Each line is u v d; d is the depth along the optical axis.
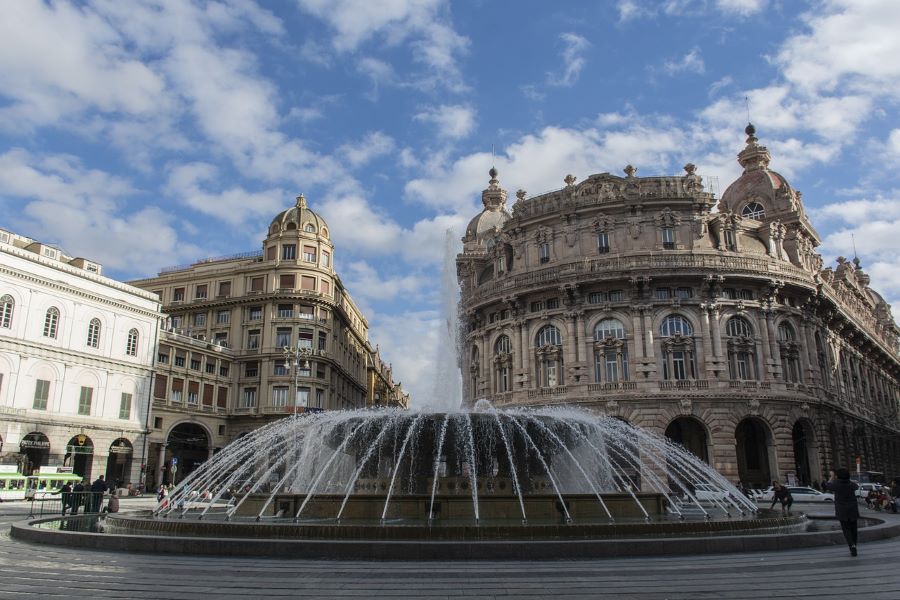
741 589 10.95
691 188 59.72
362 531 16.11
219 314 85.88
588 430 25.84
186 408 75.38
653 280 56.78
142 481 66.00
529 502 21.30
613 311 57.38
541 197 63.50
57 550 15.67
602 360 57.09
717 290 56.72
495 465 24.38
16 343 55.69
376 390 134.12
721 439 53.28
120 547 15.55
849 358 75.94
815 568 13.16
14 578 11.79
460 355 70.38
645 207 59.47
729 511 26.70
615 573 12.53
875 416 80.81
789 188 70.94
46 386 58.12
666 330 56.53
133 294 67.62
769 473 55.28
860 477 57.81
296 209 89.94
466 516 20.95
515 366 61.03
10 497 47.75
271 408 80.06
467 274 75.12
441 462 24.44
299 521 20.28
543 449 24.72
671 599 10.14
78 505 29.86
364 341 114.88
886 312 107.44
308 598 10.18
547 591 10.80
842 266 94.12
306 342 83.88
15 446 54.78
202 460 81.38
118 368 64.94
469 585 11.33
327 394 84.88
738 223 60.56
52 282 58.94
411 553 14.31
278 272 85.25
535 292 60.44
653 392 54.09
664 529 17.11
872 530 18.33
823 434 57.94
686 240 58.75
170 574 12.29
